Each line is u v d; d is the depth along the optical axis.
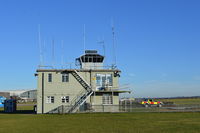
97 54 56.94
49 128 27.78
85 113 46.50
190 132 23.81
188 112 45.91
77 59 57.53
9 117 43.16
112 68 53.62
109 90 52.12
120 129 26.14
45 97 51.47
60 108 49.88
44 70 51.94
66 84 52.03
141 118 36.84
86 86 52.31
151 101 77.56
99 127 27.86
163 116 39.44
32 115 46.84
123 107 48.97
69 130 26.08
